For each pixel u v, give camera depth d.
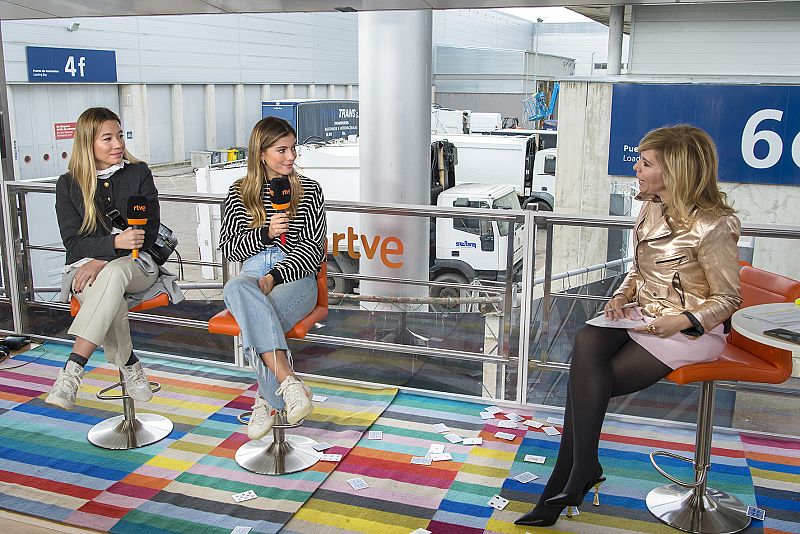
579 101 10.25
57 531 2.75
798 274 9.18
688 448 3.39
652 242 2.76
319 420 3.63
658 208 2.79
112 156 3.30
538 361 3.74
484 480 3.11
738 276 2.62
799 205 9.23
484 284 3.84
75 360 3.08
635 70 9.87
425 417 3.70
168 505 2.90
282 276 3.13
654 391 3.64
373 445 3.41
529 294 3.69
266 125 3.21
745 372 2.60
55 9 4.58
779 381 2.60
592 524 2.80
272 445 3.23
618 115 9.89
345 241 4.89
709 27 9.39
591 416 2.61
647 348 2.64
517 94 25.19
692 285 2.69
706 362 2.64
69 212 3.32
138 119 20.45
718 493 2.95
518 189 16.67
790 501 2.95
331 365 4.13
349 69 31.66
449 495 3.00
